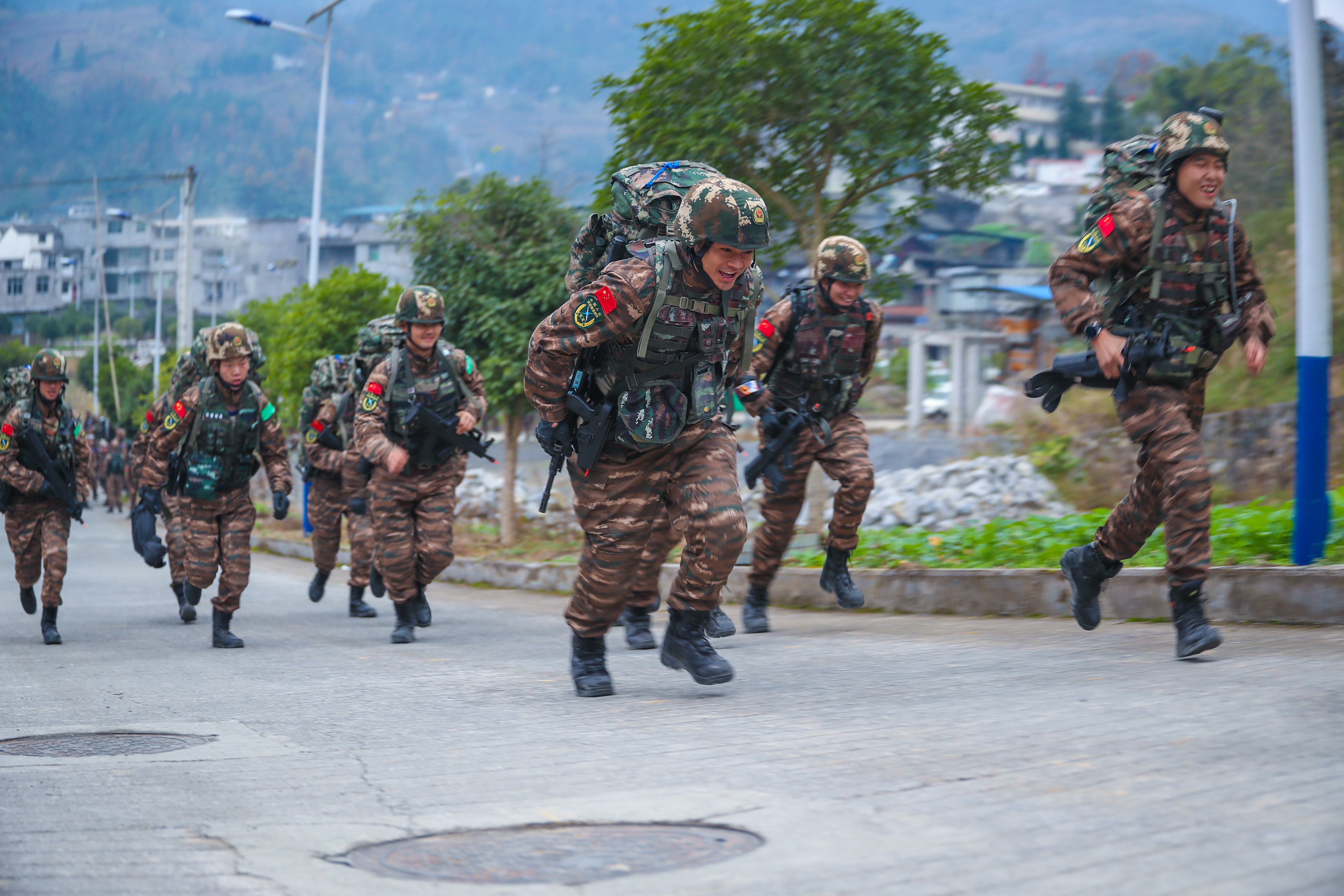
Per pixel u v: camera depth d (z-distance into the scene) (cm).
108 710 743
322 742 600
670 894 336
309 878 369
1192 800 394
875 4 1390
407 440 1079
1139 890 315
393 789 484
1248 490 1945
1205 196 672
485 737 589
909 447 2977
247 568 1100
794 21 1390
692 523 662
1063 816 385
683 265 620
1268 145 2675
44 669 970
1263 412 1961
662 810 422
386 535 1098
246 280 18512
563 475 2850
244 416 1080
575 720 623
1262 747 460
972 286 4969
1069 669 693
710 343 636
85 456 1211
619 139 1468
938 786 431
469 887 352
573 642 716
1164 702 562
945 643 870
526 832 409
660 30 1436
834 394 987
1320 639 758
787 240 1588
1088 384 736
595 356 658
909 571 1139
